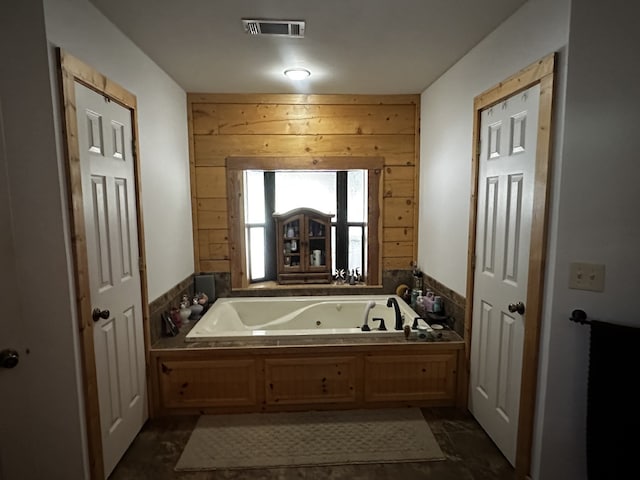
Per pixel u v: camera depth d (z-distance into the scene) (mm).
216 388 2387
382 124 3229
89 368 1613
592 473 1464
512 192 1836
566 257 1513
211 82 2846
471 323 2322
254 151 3197
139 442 2123
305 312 3195
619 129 1392
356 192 3861
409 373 2436
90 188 1668
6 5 1360
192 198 3211
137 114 2145
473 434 2184
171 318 2641
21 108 1405
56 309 1507
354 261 3963
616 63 1373
